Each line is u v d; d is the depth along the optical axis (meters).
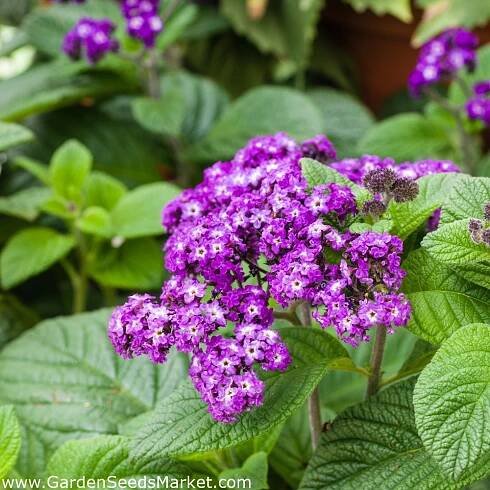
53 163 0.56
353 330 0.29
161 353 0.31
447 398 0.29
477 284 0.32
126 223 0.52
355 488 0.32
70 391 0.43
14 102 0.67
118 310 0.32
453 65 0.59
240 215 0.31
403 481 0.32
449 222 0.32
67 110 0.70
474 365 0.29
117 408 0.42
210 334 0.31
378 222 0.31
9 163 0.67
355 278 0.30
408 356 0.39
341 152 0.69
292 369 0.32
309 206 0.31
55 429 0.41
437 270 0.32
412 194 0.32
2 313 0.56
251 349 0.30
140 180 0.68
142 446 0.31
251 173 0.34
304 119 0.64
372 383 0.36
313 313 0.30
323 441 0.34
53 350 0.45
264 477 0.36
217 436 0.30
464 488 0.36
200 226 0.32
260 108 0.66
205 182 0.36
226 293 0.31
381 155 0.62
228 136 0.66
